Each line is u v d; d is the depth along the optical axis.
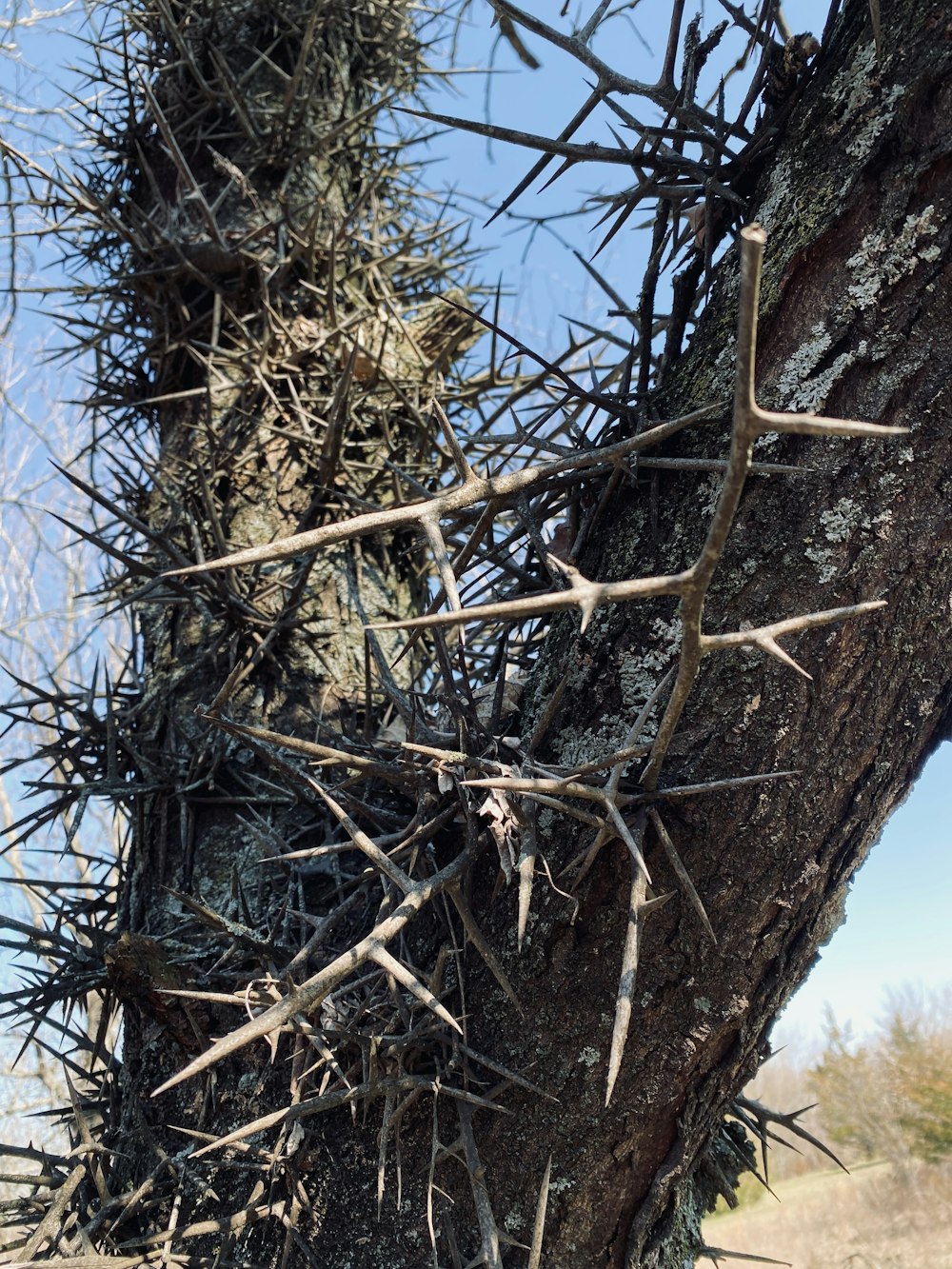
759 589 1.11
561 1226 1.18
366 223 2.61
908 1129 10.04
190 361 2.30
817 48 1.22
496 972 1.06
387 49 2.84
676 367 1.31
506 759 1.21
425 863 1.28
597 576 1.27
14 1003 1.51
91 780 1.82
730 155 1.28
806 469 0.95
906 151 1.07
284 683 1.85
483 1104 1.13
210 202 2.40
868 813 1.12
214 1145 1.01
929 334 1.05
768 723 1.09
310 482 2.09
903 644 1.07
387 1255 1.21
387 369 2.25
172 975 1.42
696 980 1.12
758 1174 1.61
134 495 2.26
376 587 2.08
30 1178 1.37
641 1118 1.15
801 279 1.14
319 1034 1.15
